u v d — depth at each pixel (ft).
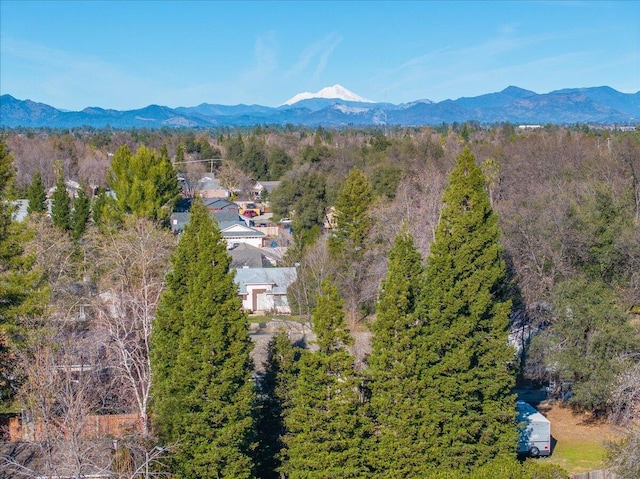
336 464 68.54
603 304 93.91
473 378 75.56
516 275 109.81
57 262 122.83
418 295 76.33
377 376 73.00
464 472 72.33
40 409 62.69
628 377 88.58
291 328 129.08
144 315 84.64
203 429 66.80
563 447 88.63
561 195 132.16
